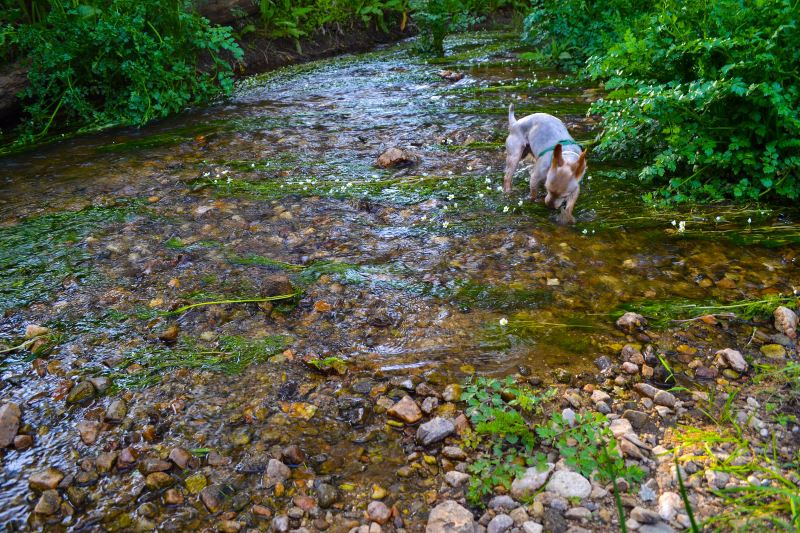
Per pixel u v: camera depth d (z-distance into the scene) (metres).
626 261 4.35
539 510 2.43
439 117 7.73
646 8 8.68
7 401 3.10
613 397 3.10
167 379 3.22
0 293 4.07
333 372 3.25
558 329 3.63
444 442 2.80
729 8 5.06
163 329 3.65
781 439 2.77
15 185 6.00
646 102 4.92
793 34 4.73
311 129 7.45
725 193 5.20
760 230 4.64
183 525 2.42
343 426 2.91
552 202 4.88
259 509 2.47
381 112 8.05
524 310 3.81
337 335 3.59
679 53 5.18
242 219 5.07
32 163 6.66
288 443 2.80
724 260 4.31
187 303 3.87
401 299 3.93
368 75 10.26
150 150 6.90
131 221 5.07
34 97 8.37
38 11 8.67
